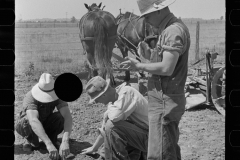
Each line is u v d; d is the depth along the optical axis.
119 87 2.99
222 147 3.50
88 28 5.70
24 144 3.44
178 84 2.50
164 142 2.54
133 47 6.64
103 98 2.90
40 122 3.23
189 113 4.84
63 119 3.44
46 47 9.76
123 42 6.72
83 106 5.01
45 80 3.28
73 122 4.25
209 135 3.88
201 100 5.08
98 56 5.60
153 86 2.57
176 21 2.52
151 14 2.56
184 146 3.57
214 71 5.32
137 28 6.30
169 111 2.50
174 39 2.36
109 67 5.63
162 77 2.52
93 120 4.35
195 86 5.45
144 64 2.46
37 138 3.44
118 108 2.80
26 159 3.21
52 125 3.46
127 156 2.92
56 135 3.53
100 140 3.21
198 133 3.94
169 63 2.36
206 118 4.57
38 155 3.31
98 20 5.59
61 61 7.95
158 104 2.55
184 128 4.14
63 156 3.13
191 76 5.59
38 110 3.36
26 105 3.28
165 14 2.55
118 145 2.86
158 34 2.60
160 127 2.54
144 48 2.73
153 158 2.59
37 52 9.14
